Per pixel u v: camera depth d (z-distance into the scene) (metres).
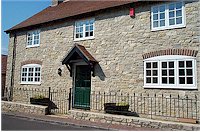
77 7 17.06
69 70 14.70
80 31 14.76
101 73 13.34
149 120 9.34
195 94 10.34
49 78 15.71
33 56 16.98
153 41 11.78
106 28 13.52
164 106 11.10
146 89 11.71
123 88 12.46
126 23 12.81
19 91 17.33
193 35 10.67
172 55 11.11
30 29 17.50
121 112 11.39
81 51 13.38
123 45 12.76
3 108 14.77
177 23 11.29
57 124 10.47
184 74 10.75
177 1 11.26
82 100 14.05
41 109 12.84
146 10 12.22
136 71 12.14
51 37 16.09
